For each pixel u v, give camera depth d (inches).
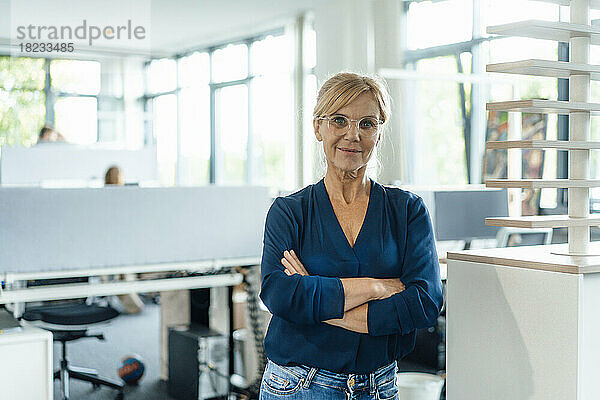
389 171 248.2
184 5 344.5
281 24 336.5
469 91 238.4
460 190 177.2
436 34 252.8
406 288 63.7
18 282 151.8
